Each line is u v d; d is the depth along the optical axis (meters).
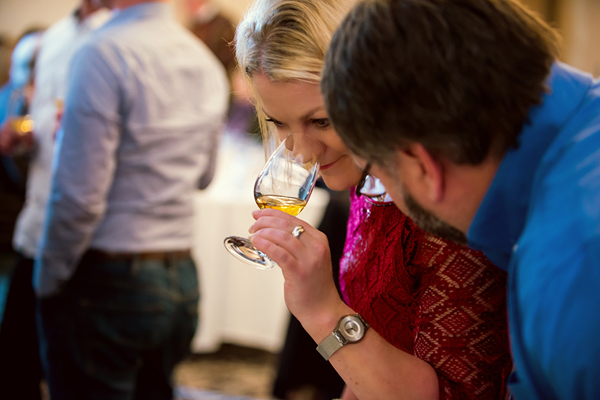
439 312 0.84
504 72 0.56
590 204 0.50
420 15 0.57
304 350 2.28
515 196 0.59
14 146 2.02
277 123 1.03
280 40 0.91
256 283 2.87
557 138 0.57
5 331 2.03
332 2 0.91
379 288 0.95
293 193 0.97
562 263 0.49
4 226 2.91
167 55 1.74
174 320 1.75
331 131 0.96
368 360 0.82
